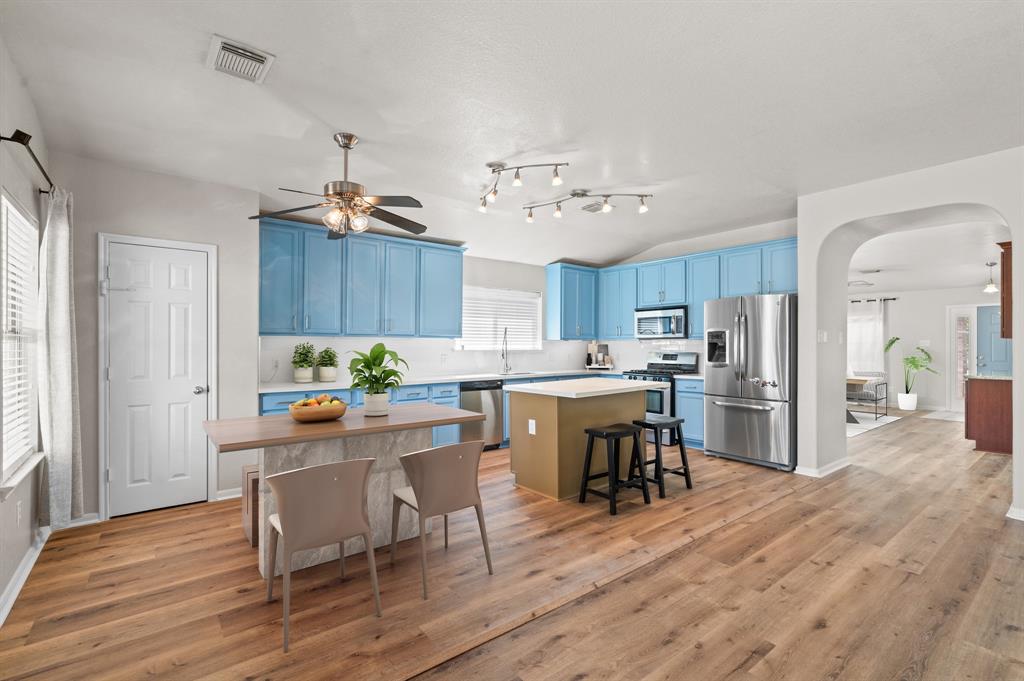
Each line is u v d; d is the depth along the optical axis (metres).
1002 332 4.31
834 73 2.41
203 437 3.75
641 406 4.60
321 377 4.72
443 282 5.55
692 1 1.90
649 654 1.94
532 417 4.07
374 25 2.03
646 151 3.40
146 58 2.25
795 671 1.83
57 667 1.85
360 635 2.05
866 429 7.01
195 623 2.14
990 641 2.00
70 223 2.99
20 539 2.55
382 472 2.95
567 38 2.13
